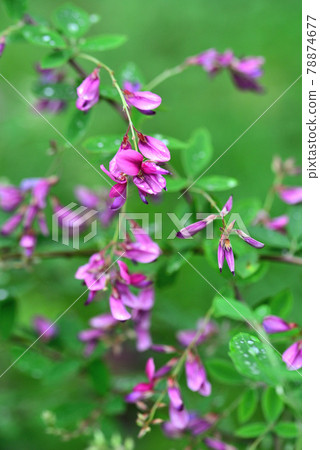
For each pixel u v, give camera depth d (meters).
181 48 0.78
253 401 0.36
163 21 0.81
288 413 0.37
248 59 0.42
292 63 0.73
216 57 0.42
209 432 0.39
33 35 0.36
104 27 0.84
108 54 0.78
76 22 0.37
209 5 0.80
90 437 0.47
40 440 0.48
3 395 0.48
